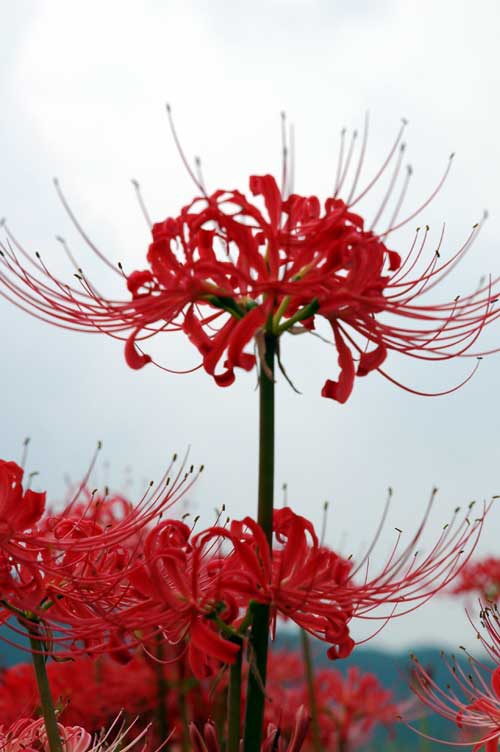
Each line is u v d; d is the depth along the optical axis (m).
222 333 0.68
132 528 0.67
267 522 0.65
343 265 0.65
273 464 0.65
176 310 0.67
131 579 0.65
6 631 0.68
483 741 0.77
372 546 0.65
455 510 0.67
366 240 0.65
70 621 0.65
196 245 0.66
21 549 0.67
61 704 0.82
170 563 0.64
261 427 0.65
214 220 0.65
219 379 0.68
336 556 0.66
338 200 0.67
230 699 0.65
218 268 0.65
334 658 0.66
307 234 0.66
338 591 0.65
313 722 0.94
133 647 0.64
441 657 0.78
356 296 0.66
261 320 0.65
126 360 0.69
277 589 0.64
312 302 0.66
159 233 0.67
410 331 0.68
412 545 0.64
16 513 0.66
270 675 1.11
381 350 0.68
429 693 0.77
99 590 0.67
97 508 0.70
